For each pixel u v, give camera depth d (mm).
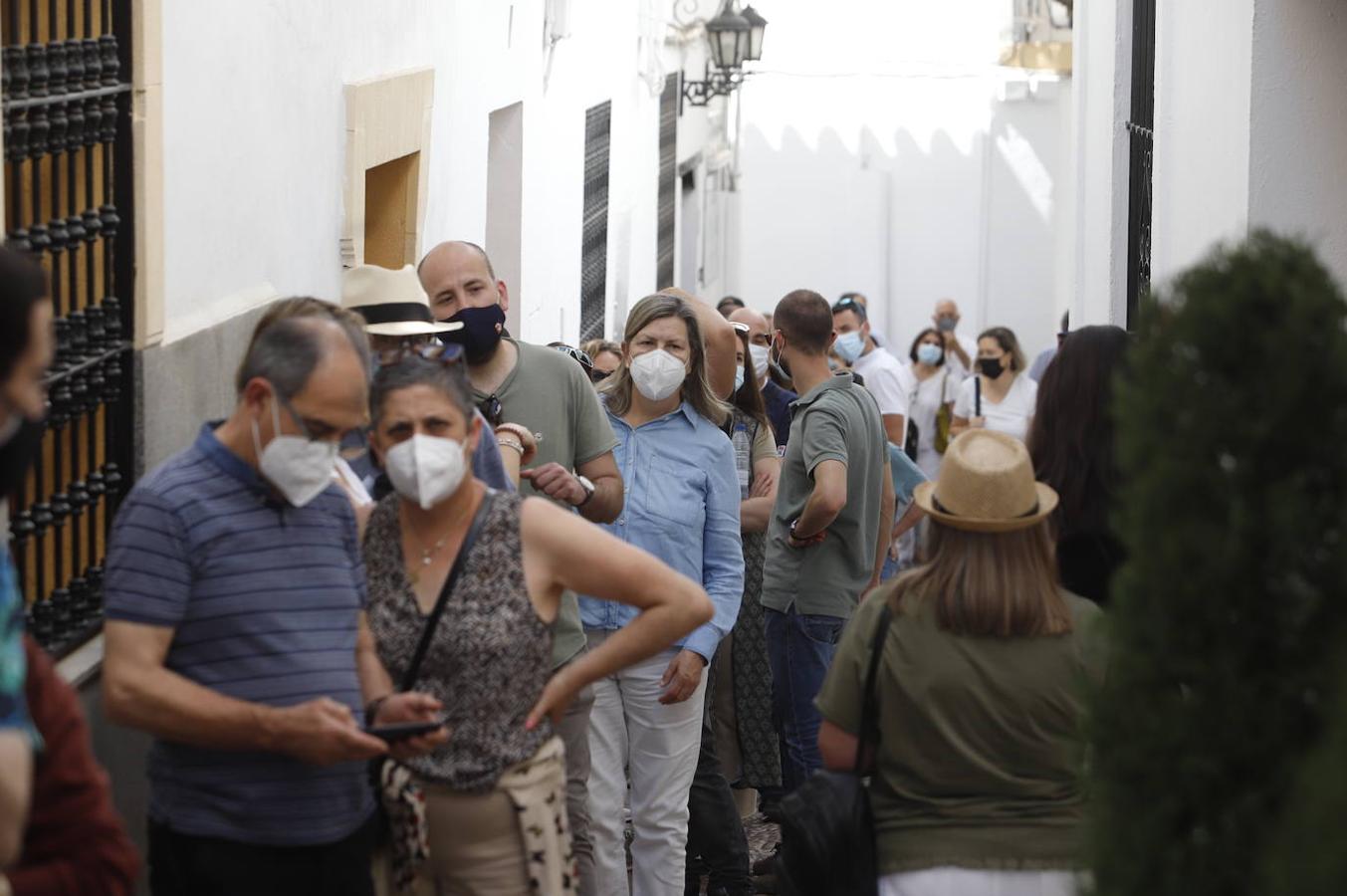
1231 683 2547
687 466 5824
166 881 3627
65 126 4328
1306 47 5367
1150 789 2609
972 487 3658
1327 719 2393
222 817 3559
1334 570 2527
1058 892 3629
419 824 3721
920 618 3709
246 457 3523
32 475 4324
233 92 5535
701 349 5895
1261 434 2535
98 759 4395
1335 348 2535
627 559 3756
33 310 2494
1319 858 2037
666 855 5648
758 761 6812
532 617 3719
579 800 5371
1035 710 3645
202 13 5215
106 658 3432
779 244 26906
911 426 15188
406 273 5039
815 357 7121
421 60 8164
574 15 12602
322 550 3605
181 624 3490
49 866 2590
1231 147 5711
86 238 4477
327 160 6664
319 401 3424
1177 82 6930
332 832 3619
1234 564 2533
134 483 4699
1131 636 2633
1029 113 26156
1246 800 2525
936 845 3682
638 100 16469
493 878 3756
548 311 11828
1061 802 3689
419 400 3645
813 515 6500
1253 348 2559
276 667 3496
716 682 6871
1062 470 4688
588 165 13711
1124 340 4727
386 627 3723
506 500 3779
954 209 26516
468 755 3705
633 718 5637
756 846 7164
